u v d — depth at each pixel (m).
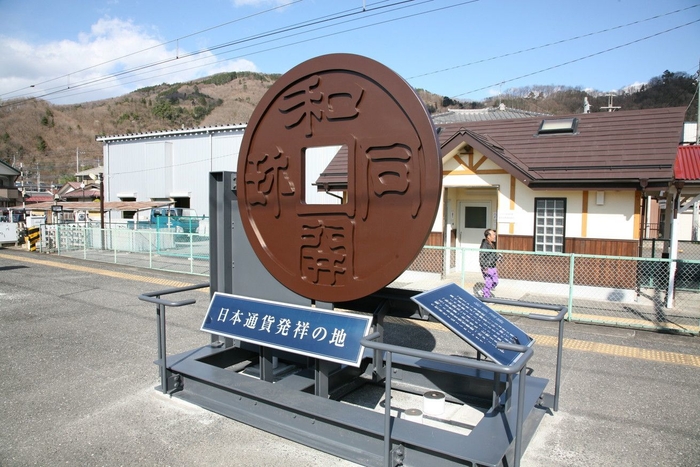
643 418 4.44
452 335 7.36
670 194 11.12
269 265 4.66
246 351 5.42
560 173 10.66
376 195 3.98
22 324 7.77
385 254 3.95
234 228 5.18
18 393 4.95
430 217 3.68
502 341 3.76
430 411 4.33
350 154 4.09
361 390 5.12
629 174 9.94
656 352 6.43
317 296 4.34
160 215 26.58
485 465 3.00
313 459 3.68
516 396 4.14
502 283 11.52
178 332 7.29
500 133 13.19
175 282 11.88
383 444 3.47
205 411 4.51
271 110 4.59
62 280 12.13
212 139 27.55
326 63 4.18
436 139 3.65
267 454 3.76
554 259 10.96
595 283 10.56
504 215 11.53
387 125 3.90
